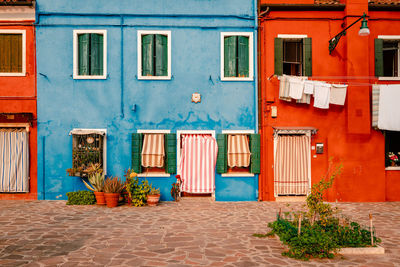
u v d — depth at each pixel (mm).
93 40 11602
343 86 11242
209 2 11789
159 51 11727
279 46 11633
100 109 11516
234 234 7035
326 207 6441
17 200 11141
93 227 7539
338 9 11750
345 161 11586
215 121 11695
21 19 11508
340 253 5785
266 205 10664
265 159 11570
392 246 6332
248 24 11797
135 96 11586
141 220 8328
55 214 8961
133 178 11070
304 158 11578
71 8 11547
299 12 11758
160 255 5621
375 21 11883
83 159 11133
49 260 5305
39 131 11391
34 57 11477
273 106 11617
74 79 11492
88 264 5145
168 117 11633
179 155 11555
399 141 12117
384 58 12312
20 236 6723
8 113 11023
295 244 5777
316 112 11703
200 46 11750
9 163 11273
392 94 11203
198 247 6094
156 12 11680
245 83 11758
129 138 11523
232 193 11539
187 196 11719
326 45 11797
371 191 11594
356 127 11500
